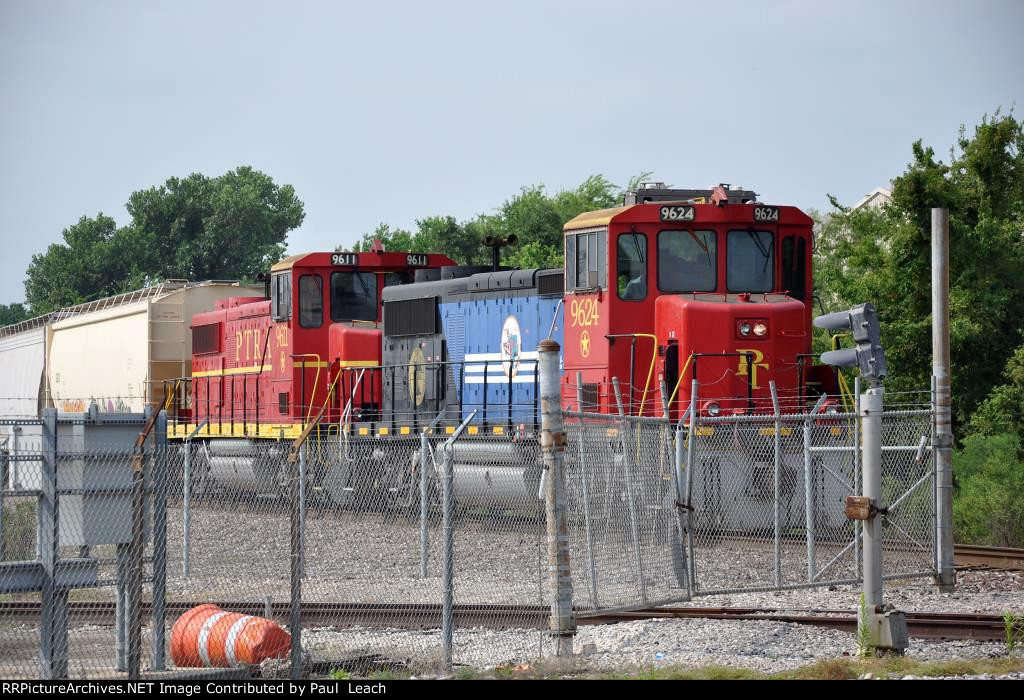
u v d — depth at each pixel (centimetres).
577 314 7981
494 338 8900
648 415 7650
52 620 4072
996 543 9094
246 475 10456
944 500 6312
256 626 4372
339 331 10394
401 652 4778
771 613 5531
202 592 6181
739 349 7506
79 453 4162
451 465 4719
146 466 4291
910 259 12100
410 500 8494
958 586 6425
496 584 6272
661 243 7738
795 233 7975
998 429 10938
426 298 9631
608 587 5497
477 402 8975
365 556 7225
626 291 7694
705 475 7206
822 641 4959
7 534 6862
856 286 12450
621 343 7669
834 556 6781
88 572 4175
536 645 4925
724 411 7412
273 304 10925
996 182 12269
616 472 5600
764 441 7269
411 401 9769
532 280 8600
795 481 7275
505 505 8588
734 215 7781
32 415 17675
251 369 11512
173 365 13700
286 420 10638
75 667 4475
